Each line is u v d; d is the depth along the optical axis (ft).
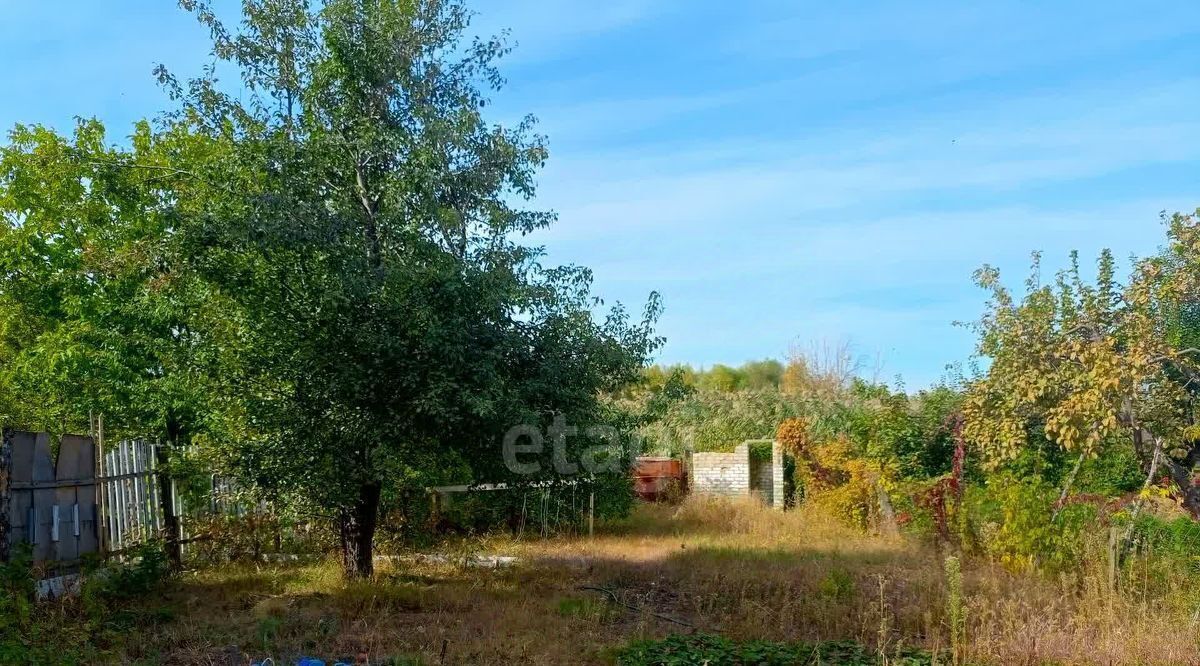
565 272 36.76
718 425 87.40
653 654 25.85
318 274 33.60
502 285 33.94
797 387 140.15
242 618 30.96
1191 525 38.27
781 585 35.73
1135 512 35.83
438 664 25.50
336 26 35.12
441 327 32.19
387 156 35.35
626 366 37.37
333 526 40.09
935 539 46.75
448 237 35.29
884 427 62.18
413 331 32.14
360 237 34.63
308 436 34.35
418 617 31.99
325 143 34.94
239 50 35.58
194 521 42.45
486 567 42.86
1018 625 26.96
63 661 23.88
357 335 32.50
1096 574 31.32
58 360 48.75
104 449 36.86
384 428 33.40
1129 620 27.84
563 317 36.17
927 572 36.68
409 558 44.24
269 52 35.88
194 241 32.96
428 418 33.71
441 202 35.37
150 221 49.67
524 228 36.58
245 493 38.29
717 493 72.90
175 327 47.19
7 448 29.60
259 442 34.94
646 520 62.75
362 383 32.76
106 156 54.44
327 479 34.04
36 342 55.67
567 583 39.09
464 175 35.63
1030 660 25.38
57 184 54.75
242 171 34.83
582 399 36.09
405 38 35.60
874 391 71.87
